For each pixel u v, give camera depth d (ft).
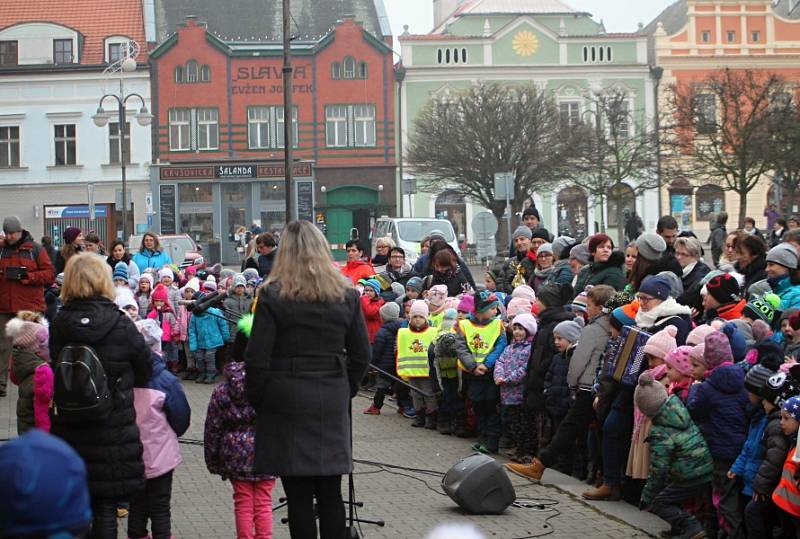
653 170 160.56
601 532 28.60
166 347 62.54
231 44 193.77
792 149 136.87
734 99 143.02
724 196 198.80
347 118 195.31
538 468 35.06
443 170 167.32
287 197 72.74
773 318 31.89
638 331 30.71
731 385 26.48
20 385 28.96
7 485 8.44
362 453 40.42
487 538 27.86
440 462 38.68
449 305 46.85
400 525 29.35
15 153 191.72
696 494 27.17
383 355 49.32
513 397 37.99
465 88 197.06
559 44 200.34
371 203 195.83
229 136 192.95
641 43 201.57
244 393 23.31
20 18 197.57
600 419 32.09
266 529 24.43
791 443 23.65
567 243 48.75
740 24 203.21
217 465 24.59
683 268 38.11
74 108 191.42
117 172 191.52
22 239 50.52
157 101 191.31
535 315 39.14
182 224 192.54
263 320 21.33
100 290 22.98
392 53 195.42
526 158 162.71
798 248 38.11
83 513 8.75
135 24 197.36
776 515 24.81
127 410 22.84
